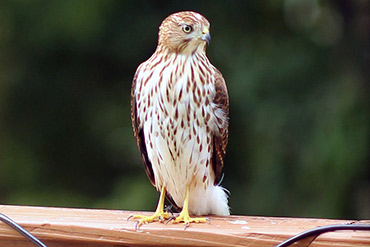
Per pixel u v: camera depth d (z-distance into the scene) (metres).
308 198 13.86
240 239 5.40
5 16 14.30
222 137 7.32
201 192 7.32
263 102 14.17
